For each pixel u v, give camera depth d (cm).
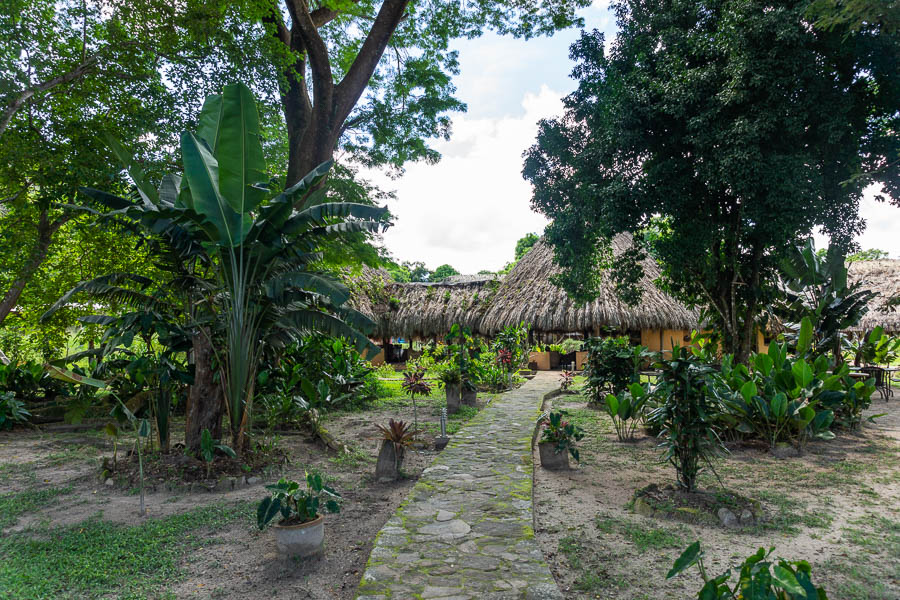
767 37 755
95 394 917
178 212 548
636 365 1041
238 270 635
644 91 873
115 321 712
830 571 346
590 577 343
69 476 620
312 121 1146
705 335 1184
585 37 1078
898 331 1689
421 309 2083
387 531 414
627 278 1102
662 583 335
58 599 321
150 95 912
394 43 1462
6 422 902
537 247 2244
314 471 634
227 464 607
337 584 346
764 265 1038
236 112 567
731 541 402
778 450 687
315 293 778
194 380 665
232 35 951
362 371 1277
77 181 838
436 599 304
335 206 646
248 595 330
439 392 1434
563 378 1499
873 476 580
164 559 377
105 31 939
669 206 887
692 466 496
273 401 862
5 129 822
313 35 1107
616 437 822
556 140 1098
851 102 756
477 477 575
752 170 764
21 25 820
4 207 1092
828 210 838
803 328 920
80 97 880
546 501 521
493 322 1870
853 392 813
